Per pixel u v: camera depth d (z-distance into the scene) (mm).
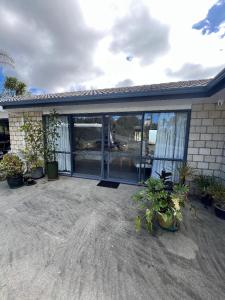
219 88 2996
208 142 4246
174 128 4621
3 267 2143
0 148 8609
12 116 6277
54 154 6066
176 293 1821
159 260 2283
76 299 1743
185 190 3045
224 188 3580
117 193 4543
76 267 2152
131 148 5160
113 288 1875
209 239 2729
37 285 1897
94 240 2684
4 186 5125
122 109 5008
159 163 4914
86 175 5824
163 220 2910
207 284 1928
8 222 3188
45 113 5750
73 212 3564
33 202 4031
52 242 2621
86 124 5602
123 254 2391
